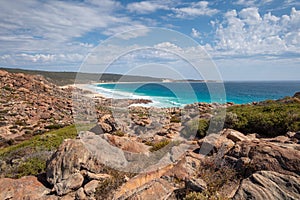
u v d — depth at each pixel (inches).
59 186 233.6
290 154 186.4
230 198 170.4
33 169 299.4
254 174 167.6
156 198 188.9
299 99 578.2
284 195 147.8
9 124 958.4
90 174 242.2
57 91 1758.1
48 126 911.0
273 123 309.3
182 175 222.4
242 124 336.5
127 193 202.7
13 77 1873.8
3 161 342.0
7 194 228.7
